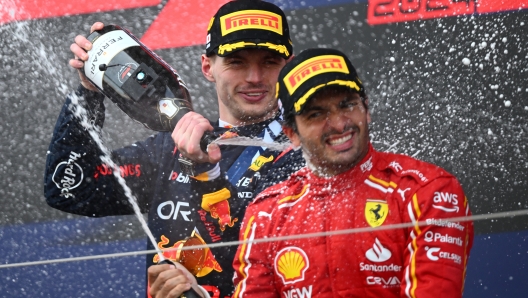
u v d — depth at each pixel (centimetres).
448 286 623
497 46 1251
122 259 1255
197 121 804
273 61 851
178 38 1369
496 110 1225
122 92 877
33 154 1354
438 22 1281
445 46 1270
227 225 841
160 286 716
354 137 674
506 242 1162
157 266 725
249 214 729
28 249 1283
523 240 1159
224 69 853
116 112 1315
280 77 708
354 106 675
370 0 1312
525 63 1238
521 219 1166
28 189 1327
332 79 667
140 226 1268
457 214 646
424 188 652
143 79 872
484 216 702
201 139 800
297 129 690
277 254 691
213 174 833
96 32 918
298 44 1333
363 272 654
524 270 1145
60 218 1294
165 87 883
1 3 1407
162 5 1383
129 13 1390
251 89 852
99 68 885
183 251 784
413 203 649
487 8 1263
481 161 1199
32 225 1300
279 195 721
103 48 893
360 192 677
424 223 639
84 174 920
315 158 686
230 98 862
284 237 688
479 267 1155
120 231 1267
